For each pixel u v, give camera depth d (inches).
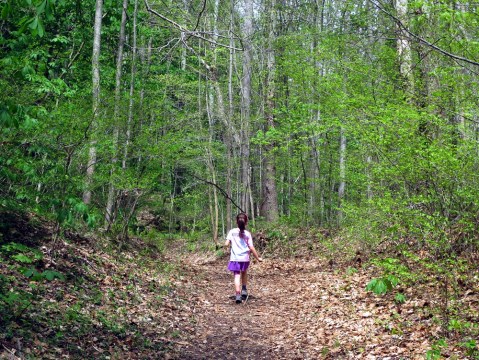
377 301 271.3
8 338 156.6
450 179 218.1
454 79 272.1
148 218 951.0
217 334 245.4
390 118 269.1
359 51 433.4
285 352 217.5
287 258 532.7
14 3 126.6
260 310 305.6
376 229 335.0
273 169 747.4
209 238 848.3
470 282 237.3
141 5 572.7
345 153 463.8
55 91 346.3
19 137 225.3
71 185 273.9
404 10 318.7
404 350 195.2
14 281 215.0
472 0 228.7
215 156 713.0
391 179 281.0
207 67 693.3
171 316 262.8
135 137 388.8
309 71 503.2
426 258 234.8
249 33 667.4
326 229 595.8
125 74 594.9
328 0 652.7
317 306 294.7
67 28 531.5
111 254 365.7
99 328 205.0
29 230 298.0
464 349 183.8
